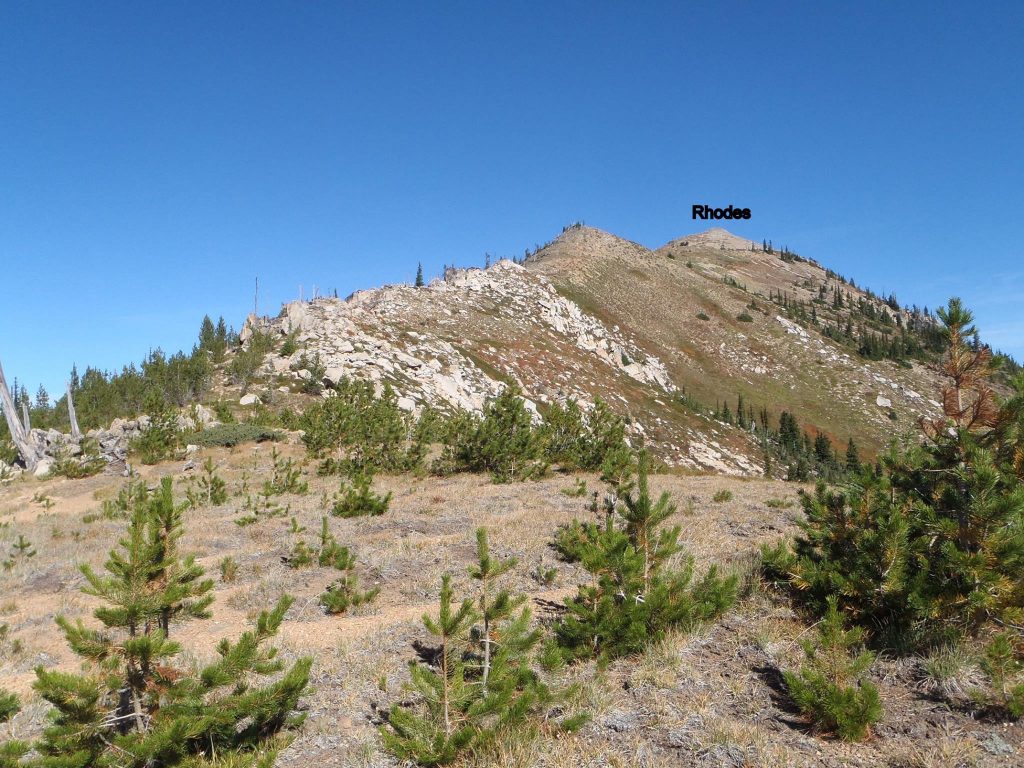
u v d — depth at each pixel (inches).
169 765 202.5
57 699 193.9
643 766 203.9
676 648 282.0
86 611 502.9
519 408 1090.1
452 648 274.2
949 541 269.1
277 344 2748.5
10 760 186.5
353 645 344.5
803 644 238.7
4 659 399.2
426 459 1320.1
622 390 4092.0
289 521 744.3
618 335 5698.8
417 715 249.6
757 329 6909.5
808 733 216.2
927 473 294.4
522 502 757.3
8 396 1657.2
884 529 270.7
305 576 508.7
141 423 1589.6
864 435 5128.0
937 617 258.5
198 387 2301.9
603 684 261.4
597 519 605.9
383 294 4121.6
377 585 472.4
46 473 1475.1
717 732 217.3
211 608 452.1
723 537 512.1
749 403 5418.3
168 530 236.5
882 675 247.9
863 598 282.4
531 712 240.5
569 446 1198.3
